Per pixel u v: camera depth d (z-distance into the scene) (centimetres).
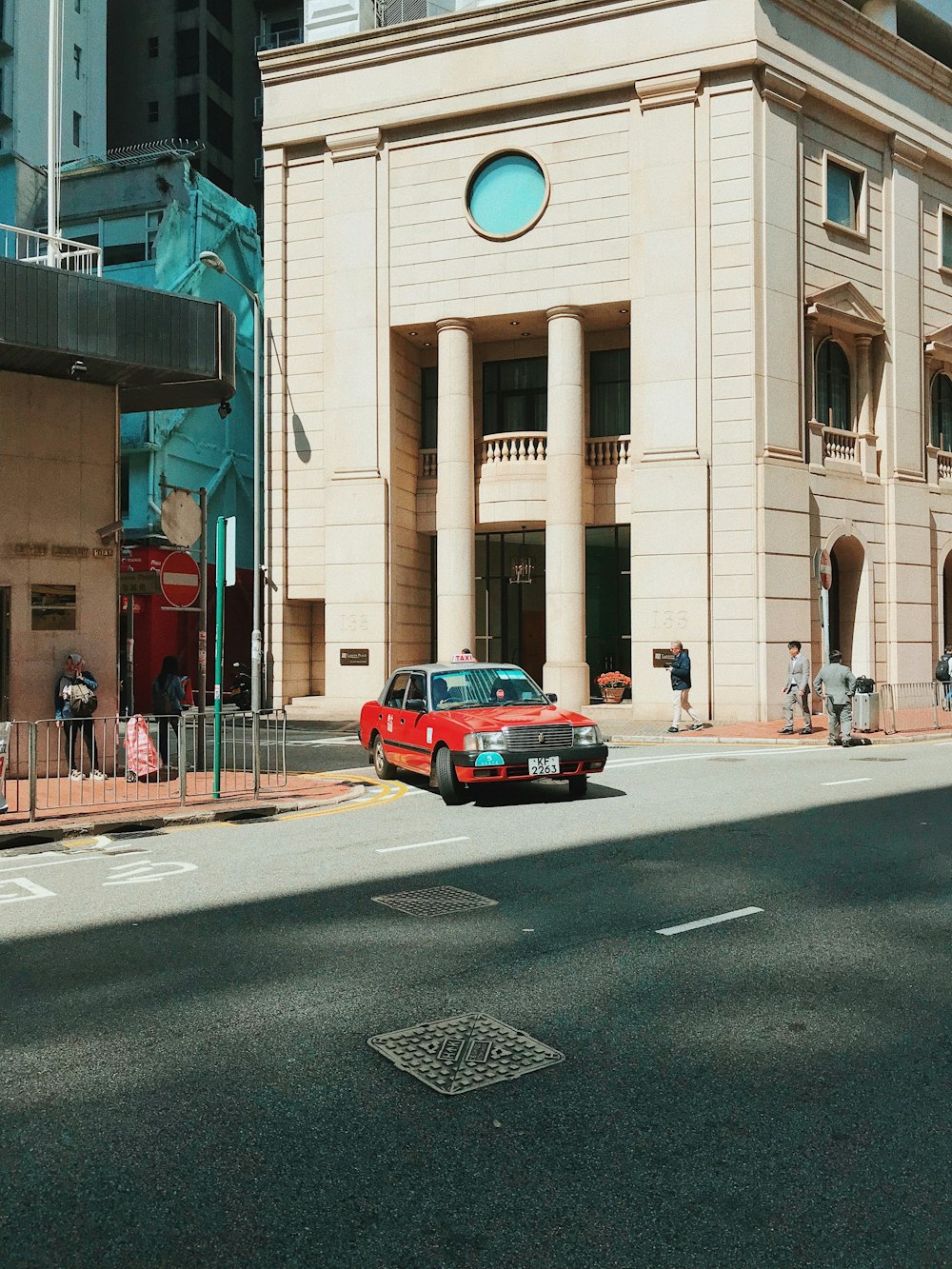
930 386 2881
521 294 2478
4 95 3875
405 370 2692
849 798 1171
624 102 2397
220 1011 499
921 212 2738
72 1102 401
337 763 1673
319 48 2630
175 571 1200
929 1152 356
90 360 1346
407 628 2673
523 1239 307
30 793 1057
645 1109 390
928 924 636
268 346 2716
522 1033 466
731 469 2291
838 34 2470
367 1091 408
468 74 2497
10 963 580
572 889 737
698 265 2322
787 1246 302
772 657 2275
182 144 4894
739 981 534
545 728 1165
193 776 1412
